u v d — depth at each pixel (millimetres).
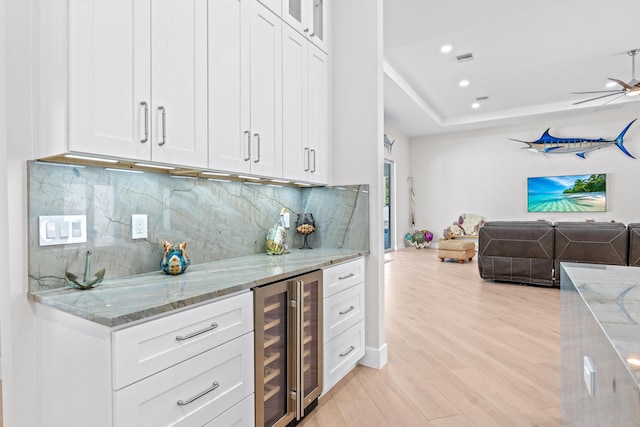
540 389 2109
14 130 1232
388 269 6082
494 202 8406
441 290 4539
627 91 4875
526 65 5184
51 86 1183
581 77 5684
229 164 1703
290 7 2180
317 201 2680
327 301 1982
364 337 2416
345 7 2555
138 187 1638
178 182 1831
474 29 4137
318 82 2441
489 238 4871
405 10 3588
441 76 5598
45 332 1217
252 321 1457
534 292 4395
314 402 1903
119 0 1261
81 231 1413
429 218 9211
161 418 1104
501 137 8312
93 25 1188
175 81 1450
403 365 2443
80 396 1086
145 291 1276
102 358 1005
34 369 1257
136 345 1035
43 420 1233
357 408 1916
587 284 1337
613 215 7246
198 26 1553
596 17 3861
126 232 1582
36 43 1228
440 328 3156
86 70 1168
